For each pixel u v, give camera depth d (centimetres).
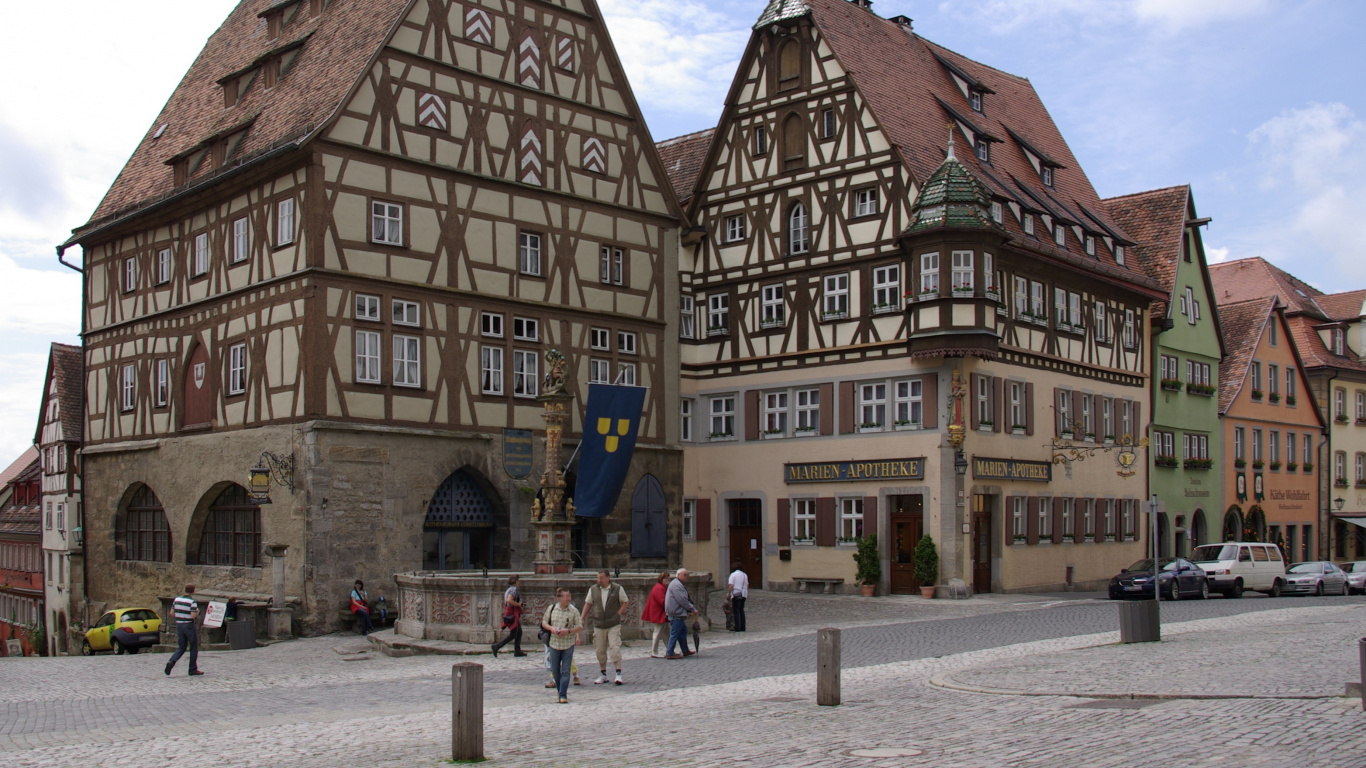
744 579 2375
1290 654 1595
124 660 2266
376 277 2727
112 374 3350
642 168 3369
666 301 3403
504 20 3047
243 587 2788
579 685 1611
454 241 2898
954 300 3078
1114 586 3122
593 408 2614
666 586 1983
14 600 4816
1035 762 916
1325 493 5203
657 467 3325
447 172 2895
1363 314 5634
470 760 1007
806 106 3481
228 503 2914
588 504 2611
